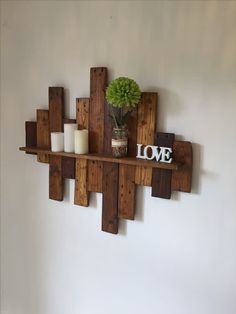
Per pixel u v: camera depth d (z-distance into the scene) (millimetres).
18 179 1792
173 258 1392
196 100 1270
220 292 1303
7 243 1885
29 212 1782
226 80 1209
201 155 1282
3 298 1921
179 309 1398
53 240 1720
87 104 1477
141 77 1372
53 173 1623
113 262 1548
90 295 1636
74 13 1498
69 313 1713
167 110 1330
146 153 1348
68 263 1687
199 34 1238
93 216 1574
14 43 1686
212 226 1294
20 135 1746
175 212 1365
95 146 1481
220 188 1263
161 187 1345
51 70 1597
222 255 1286
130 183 1415
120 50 1405
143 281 1475
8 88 1743
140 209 1441
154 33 1326
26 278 1841
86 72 1501
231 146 1226
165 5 1290
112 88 1267
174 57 1295
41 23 1593
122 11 1383
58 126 1576
